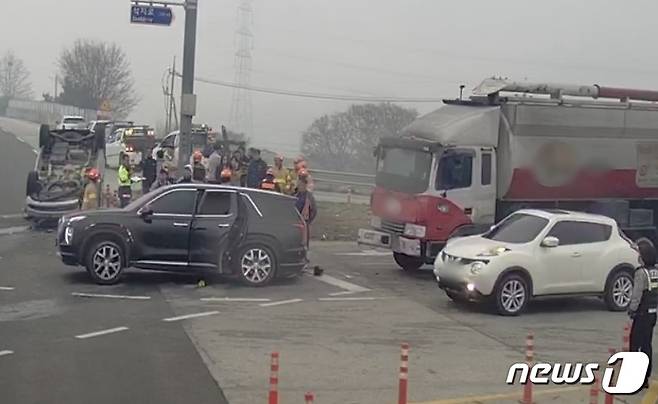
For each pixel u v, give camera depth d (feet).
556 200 65.16
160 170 78.54
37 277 54.19
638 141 67.67
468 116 62.28
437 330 44.57
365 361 37.14
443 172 61.21
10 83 428.97
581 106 65.00
